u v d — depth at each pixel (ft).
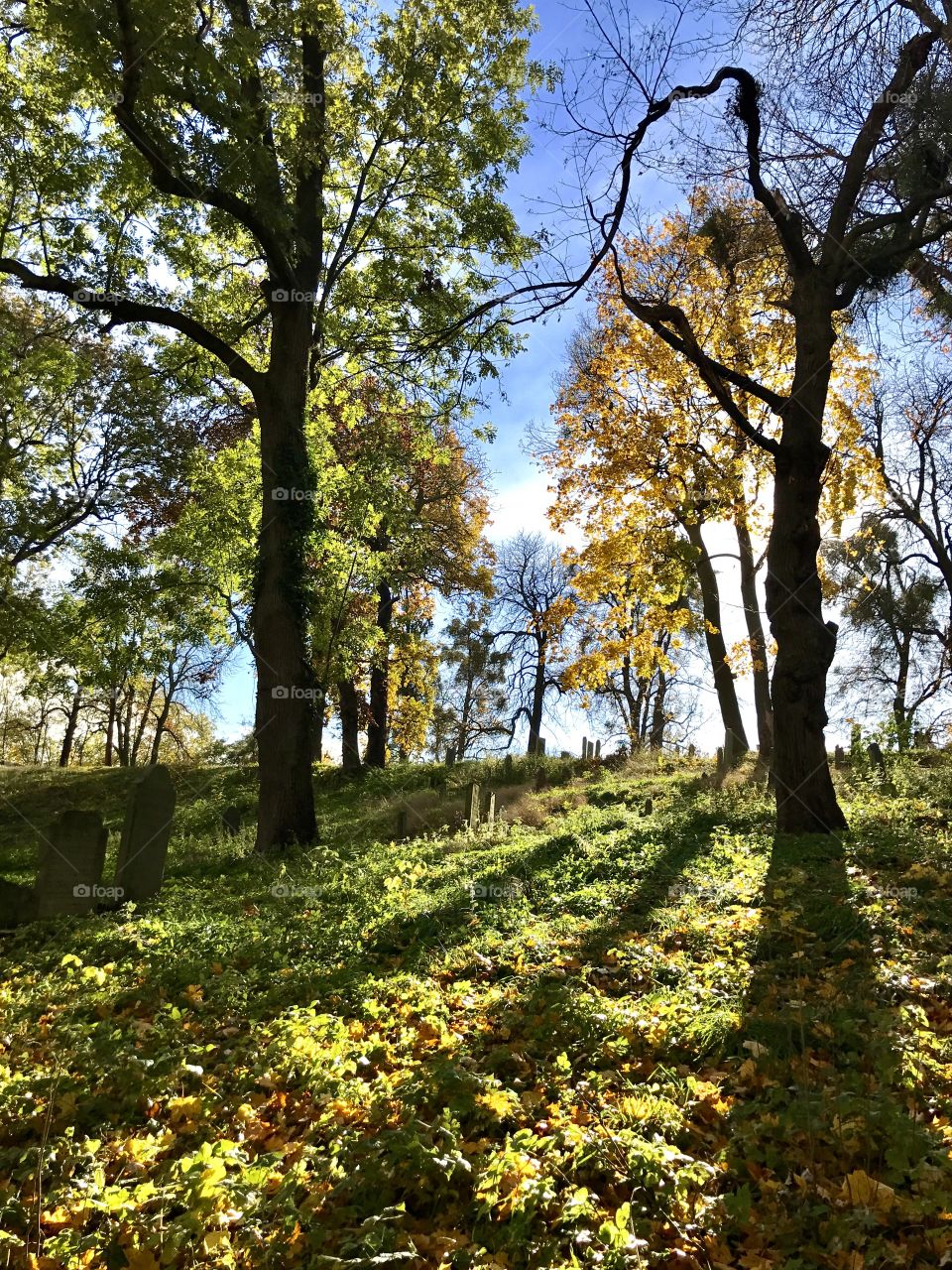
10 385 73.77
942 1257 10.03
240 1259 10.77
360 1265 10.00
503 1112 13.64
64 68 53.78
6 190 63.36
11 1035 19.44
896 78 40.11
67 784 99.19
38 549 89.40
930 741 78.79
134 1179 12.66
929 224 44.65
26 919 32.40
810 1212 10.98
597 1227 11.03
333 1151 13.01
